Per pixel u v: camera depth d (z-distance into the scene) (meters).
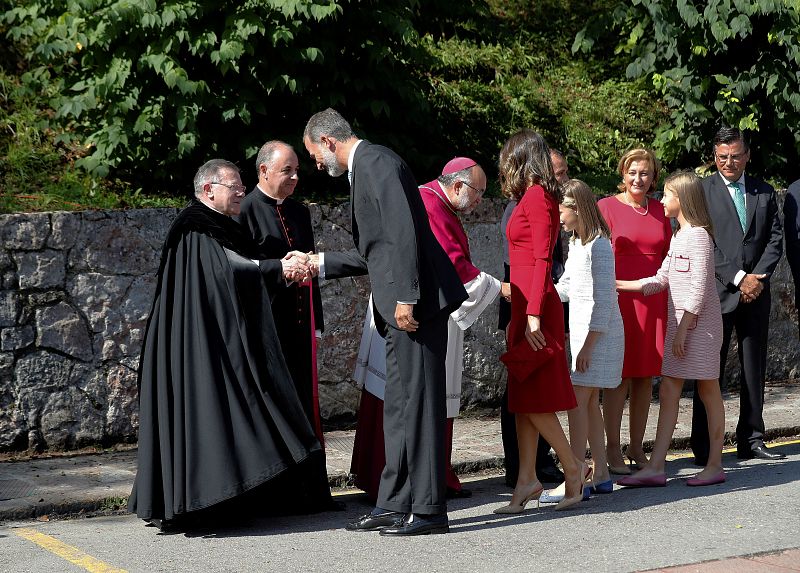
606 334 10.02
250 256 9.60
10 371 11.38
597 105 18.52
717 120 17.09
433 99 16.55
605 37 20.05
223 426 8.80
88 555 8.19
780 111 16.84
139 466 8.97
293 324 9.78
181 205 12.96
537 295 9.13
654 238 11.06
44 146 13.84
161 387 8.93
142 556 8.15
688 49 16.89
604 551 8.00
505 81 18.45
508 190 9.52
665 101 18.84
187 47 13.12
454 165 9.90
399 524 8.72
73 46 13.02
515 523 9.09
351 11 13.68
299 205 10.34
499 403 14.20
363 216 8.65
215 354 8.92
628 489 10.46
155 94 13.12
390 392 8.77
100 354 11.78
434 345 8.70
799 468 11.12
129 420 11.95
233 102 13.09
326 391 13.05
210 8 12.88
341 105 14.16
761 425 11.73
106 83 12.72
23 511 9.42
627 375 10.98
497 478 11.16
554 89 18.81
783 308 16.41
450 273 8.75
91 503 9.70
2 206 11.99
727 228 11.66
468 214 13.83
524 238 9.38
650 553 7.90
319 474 9.66
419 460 8.66
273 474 8.77
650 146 17.97
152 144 13.27
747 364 11.70
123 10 12.34
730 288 11.61
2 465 11.02
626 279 10.99
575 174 16.95
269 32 13.02
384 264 8.55
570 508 9.60
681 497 9.93
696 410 11.55
